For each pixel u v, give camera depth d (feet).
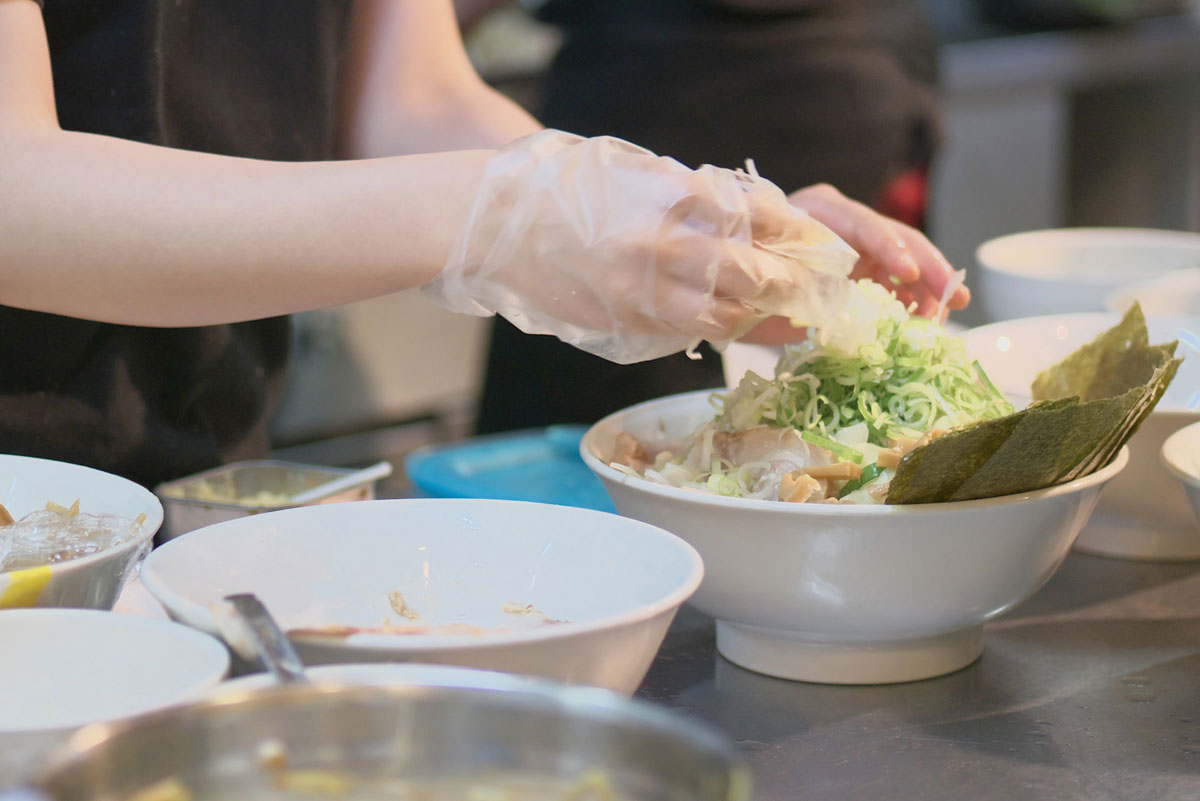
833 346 3.19
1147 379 3.41
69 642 2.57
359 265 3.05
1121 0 11.69
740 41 5.63
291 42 3.84
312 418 7.90
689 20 5.67
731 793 2.15
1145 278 4.25
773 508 2.89
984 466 2.88
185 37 3.65
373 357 8.13
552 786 2.30
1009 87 11.00
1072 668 3.08
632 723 2.29
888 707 2.96
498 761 2.32
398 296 8.15
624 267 3.03
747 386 3.27
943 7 11.79
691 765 2.24
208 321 3.18
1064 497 2.96
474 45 8.69
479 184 3.05
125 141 3.13
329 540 2.89
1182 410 3.38
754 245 3.06
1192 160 12.55
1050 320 3.87
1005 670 3.07
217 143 3.72
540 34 9.02
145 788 2.27
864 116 5.69
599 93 5.84
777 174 5.74
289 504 3.52
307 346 7.76
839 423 3.21
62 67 3.55
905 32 5.99
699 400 3.55
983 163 11.12
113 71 3.54
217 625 2.54
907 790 2.74
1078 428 2.91
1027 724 2.91
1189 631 3.21
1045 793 2.73
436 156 3.11
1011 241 4.85
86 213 3.03
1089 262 4.92
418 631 2.64
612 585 2.82
